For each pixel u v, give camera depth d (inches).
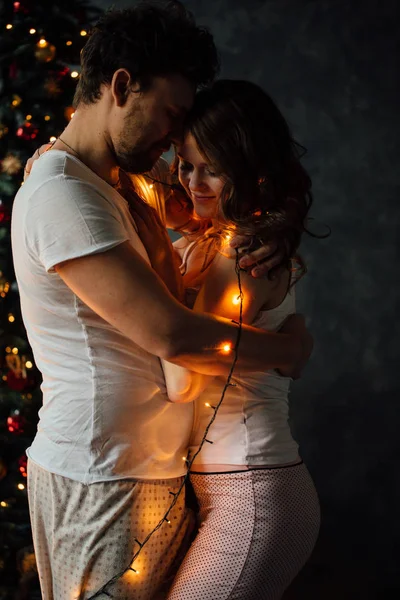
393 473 147.9
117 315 55.3
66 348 59.5
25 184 59.2
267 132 61.0
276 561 62.8
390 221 151.7
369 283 151.9
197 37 59.0
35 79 112.3
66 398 59.7
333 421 150.4
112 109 58.9
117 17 57.7
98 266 54.6
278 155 62.2
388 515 146.8
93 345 58.7
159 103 58.1
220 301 61.7
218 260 62.7
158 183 71.0
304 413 151.3
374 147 152.3
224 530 62.7
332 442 150.0
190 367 57.3
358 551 145.6
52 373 60.7
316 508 66.7
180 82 58.3
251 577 62.0
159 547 61.5
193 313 56.7
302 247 153.6
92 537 58.7
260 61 155.2
